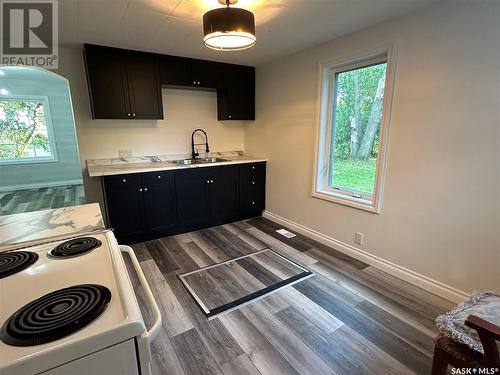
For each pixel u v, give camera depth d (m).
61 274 0.85
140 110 3.02
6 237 1.12
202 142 3.87
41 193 5.62
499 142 1.66
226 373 1.43
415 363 1.48
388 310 1.92
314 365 1.47
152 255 2.77
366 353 1.55
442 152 1.93
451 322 1.17
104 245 1.05
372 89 2.44
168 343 1.63
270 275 2.39
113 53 2.79
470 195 1.82
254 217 3.97
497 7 1.58
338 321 1.81
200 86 3.38
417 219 2.14
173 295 2.10
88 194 3.13
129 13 1.96
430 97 1.94
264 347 1.60
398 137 2.17
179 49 2.87
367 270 2.46
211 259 2.69
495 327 0.95
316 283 2.26
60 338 0.56
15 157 5.93
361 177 2.65
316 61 2.80
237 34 1.62
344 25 2.23
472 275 1.87
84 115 2.99
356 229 2.65
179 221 3.28
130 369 0.63
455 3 1.75
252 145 4.05
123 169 2.88
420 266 2.17
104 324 0.60
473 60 1.71
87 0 1.76
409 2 1.84
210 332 1.72
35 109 5.95
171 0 1.77
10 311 0.67
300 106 3.09
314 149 2.98
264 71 3.57
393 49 2.10
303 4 1.85
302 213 3.29
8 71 4.61
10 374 0.50
